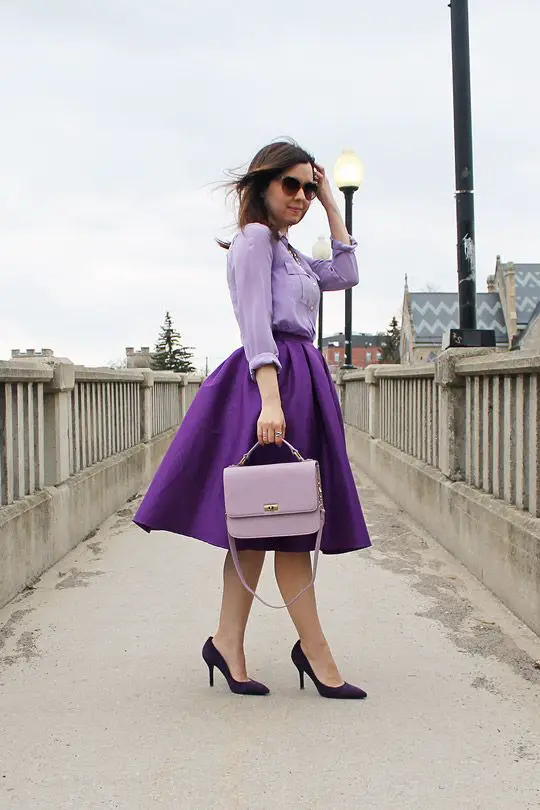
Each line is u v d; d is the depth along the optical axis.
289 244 2.93
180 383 12.76
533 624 3.63
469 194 6.03
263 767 2.38
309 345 2.81
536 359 3.63
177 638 3.56
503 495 4.44
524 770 2.36
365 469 9.81
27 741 2.55
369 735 2.58
